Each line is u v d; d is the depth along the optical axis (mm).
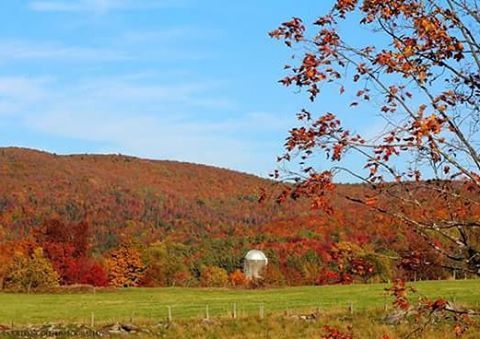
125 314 51812
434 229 7582
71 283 101500
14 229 156125
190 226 172500
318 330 37562
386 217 7672
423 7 7824
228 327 41219
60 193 188125
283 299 59312
